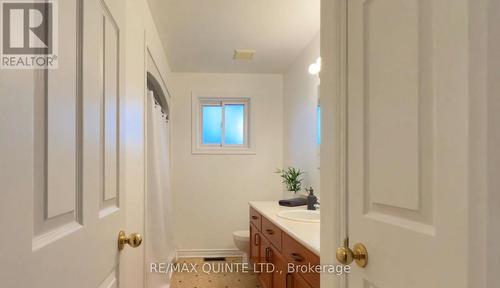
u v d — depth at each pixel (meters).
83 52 0.76
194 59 3.38
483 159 0.55
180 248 3.75
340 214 1.04
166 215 2.92
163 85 3.04
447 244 0.62
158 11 2.29
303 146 3.09
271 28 2.61
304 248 1.50
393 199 0.79
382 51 0.84
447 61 0.63
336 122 1.05
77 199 0.74
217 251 3.79
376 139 0.87
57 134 0.64
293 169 3.22
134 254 1.78
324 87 1.14
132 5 1.71
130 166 1.70
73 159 0.71
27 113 0.53
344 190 1.03
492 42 0.54
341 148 1.04
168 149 3.47
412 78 0.73
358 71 0.95
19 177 0.51
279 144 3.90
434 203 0.66
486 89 0.55
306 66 3.01
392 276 0.79
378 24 0.86
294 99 3.43
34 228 0.56
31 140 0.55
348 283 1.01
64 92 0.67
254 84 3.90
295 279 1.66
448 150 0.62
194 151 3.80
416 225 0.71
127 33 1.61
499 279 0.53
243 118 4.01
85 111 0.78
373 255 0.87
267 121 3.90
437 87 0.65
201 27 2.58
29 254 0.54
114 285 1.02
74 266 0.71
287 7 2.26
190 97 3.83
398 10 0.78
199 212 3.79
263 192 3.86
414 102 0.72
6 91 0.48
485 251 0.55
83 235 0.76
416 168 0.71
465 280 0.57
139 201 1.92
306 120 3.00
